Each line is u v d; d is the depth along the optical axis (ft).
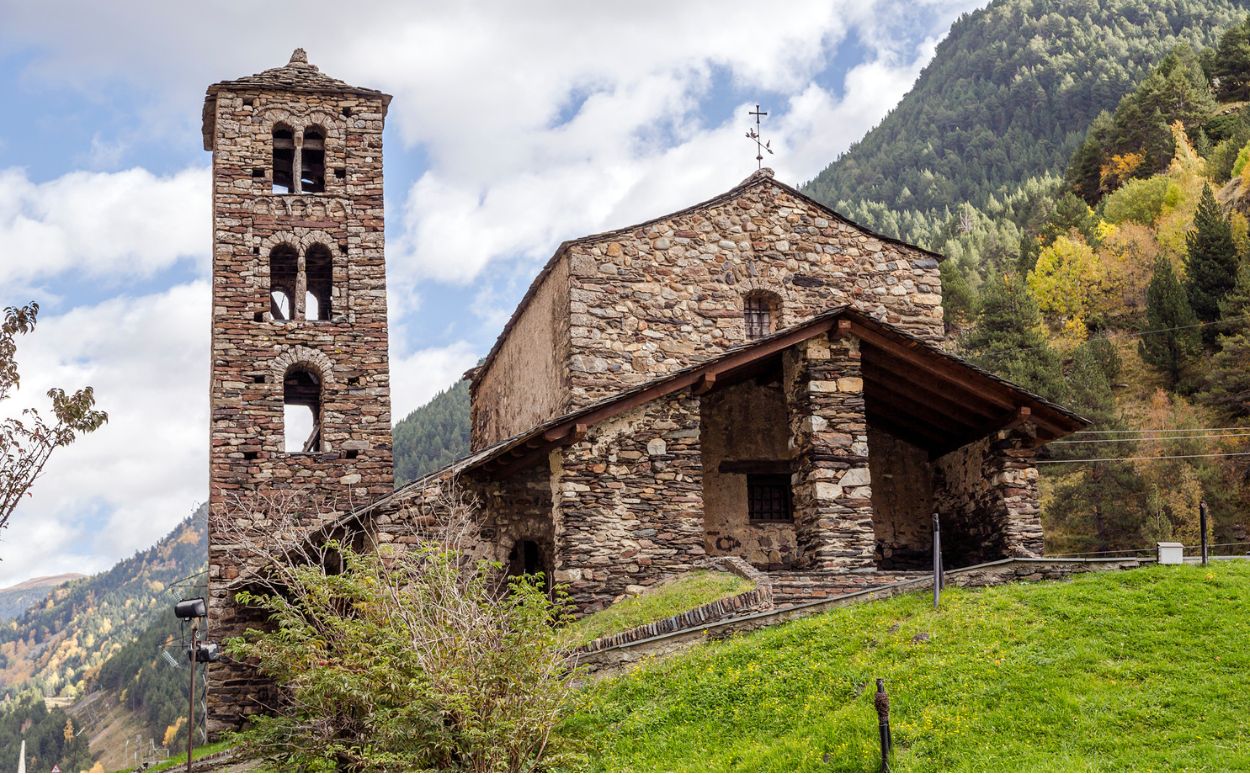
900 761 44.04
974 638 52.60
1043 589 57.21
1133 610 53.47
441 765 47.06
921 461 87.61
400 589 59.52
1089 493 155.02
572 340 83.56
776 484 84.07
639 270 86.22
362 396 99.25
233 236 100.12
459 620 51.29
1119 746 42.80
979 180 494.18
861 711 47.88
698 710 51.55
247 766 52.13
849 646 53.93
